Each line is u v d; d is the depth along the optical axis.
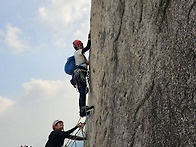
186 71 2.62
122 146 3.78
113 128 4.17
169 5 2.95
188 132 2.53
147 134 3.17
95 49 5.46
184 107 2.61
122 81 4.02
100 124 4.84
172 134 2.75
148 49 3.31
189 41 2.60
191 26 2.59
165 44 2.98
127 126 3.70
